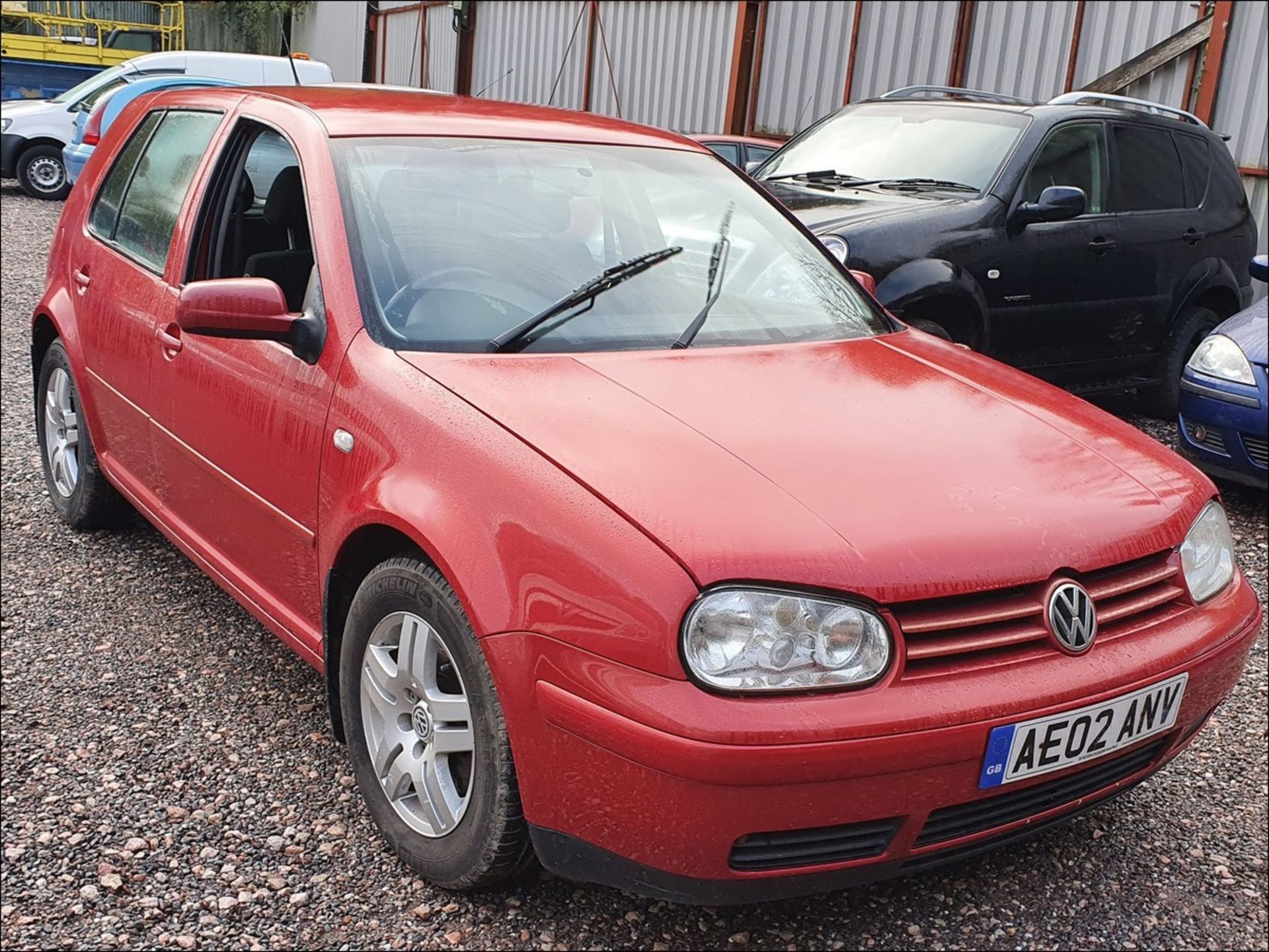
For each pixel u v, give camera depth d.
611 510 2.13
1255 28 9.55
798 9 12.91
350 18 23.55
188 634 3.65
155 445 3.60
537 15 17.14
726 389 2.61
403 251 2.83
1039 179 6.29
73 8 19.77
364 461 2.55
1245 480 5.53
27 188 15.24
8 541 4.31
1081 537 2.30
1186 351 7.17
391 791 2.58
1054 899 2.64
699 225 3.31
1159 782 3.16
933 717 2.05
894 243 5.64
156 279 3.59
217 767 2.95
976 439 2.55
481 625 2.21
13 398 6.23
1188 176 7.24
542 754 2.16
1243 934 2.56
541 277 2.90
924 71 11.71
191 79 13.70
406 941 2.38
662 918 2.48
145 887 2.50
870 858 2.15
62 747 3.00
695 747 1.96
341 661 2.71
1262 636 4.16
